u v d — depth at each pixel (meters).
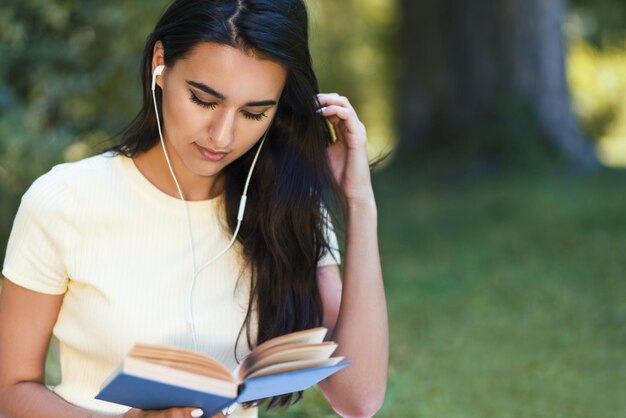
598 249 11.81
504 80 17.52
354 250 3.43
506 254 12.05
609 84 25.81
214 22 2.89
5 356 3.14
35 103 8.62
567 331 9.18
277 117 3.33
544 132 17.23
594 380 7.84
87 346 3.17
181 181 3.26
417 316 9.88
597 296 10.18
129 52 8.85
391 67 22.69
